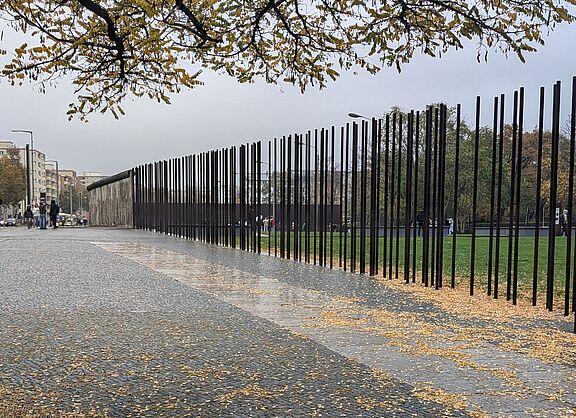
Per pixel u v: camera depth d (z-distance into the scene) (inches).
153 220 1296.8
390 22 179.0
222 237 906.1
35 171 5895.7
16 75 174.4
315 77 204.1
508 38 169.0
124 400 185.9
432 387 201.0
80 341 262.1
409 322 310.7
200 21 179.6
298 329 290.5
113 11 172.1
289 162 673.0
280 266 580.7
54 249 740.0
